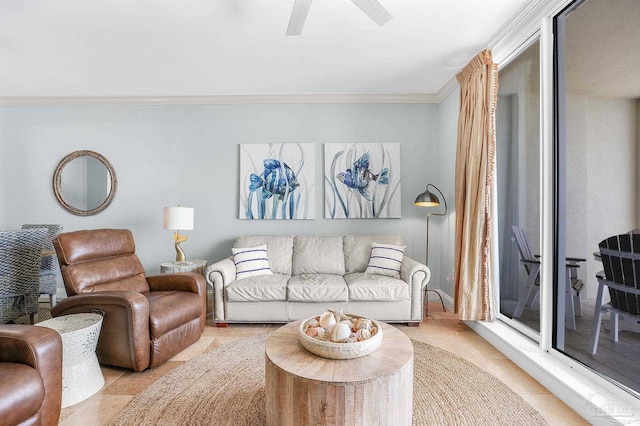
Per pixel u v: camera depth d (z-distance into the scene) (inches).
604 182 72.9
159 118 161.0
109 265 105.7
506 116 111.7
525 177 102.0
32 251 114.9
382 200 156.9
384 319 120.0
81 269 97.4
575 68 80.5
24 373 52.8
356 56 118.3
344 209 157.0
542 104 88.4
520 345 93.7
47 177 162.6
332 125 159.3
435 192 157.9
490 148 104.9
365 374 55.1
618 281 70.4
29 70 129.2
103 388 80.1
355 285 118.3
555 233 86.5
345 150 157.5
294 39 106.7
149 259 161.3
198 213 160.6
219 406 72.6
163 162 161.0
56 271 159.5
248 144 159.0
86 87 147.3
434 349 102.1
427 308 139.7
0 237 106.0
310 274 137.3
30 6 87.8
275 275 133.4
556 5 83.3
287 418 56.4
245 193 158.4
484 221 107.2
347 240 146.3
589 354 77.3
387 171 156.9
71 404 73.0
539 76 93.9
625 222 68.6
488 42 108.0
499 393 77.6
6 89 149.2
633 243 67.0
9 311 109.8
